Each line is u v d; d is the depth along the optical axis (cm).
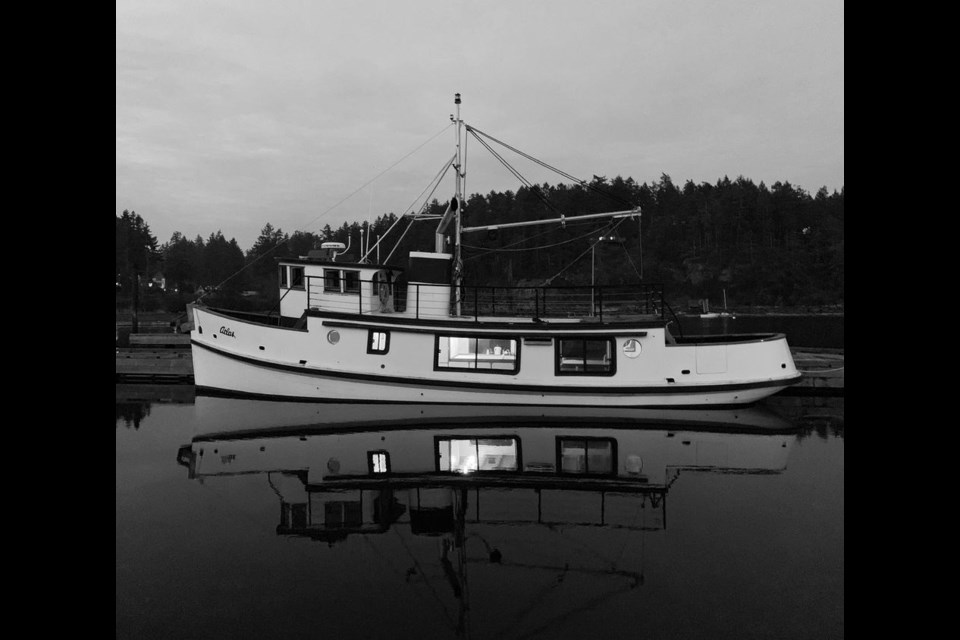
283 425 1172
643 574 522
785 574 525
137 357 1988
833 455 954
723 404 1371
